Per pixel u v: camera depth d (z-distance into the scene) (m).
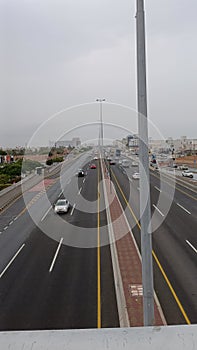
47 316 9.99
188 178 44.19
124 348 1.86
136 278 12.38
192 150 111.19
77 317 9.88
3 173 46.50
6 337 1.97
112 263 14.39
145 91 6.08
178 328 2.02
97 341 1.92
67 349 1.87
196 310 9.95
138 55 6.07
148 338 1.94
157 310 10.00
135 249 15.82
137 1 6.04
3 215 25.42
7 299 11.23
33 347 1.88
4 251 16.86
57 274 13.41
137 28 6.08
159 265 13.75
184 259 14.38
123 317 9.76
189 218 22.22
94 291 11.62
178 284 11.82
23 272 13.77
